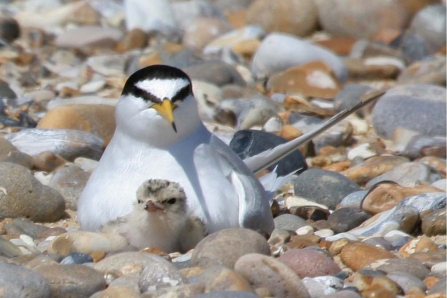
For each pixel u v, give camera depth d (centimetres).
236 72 1881
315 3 2427
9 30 2198
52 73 1922
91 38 2180
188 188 913
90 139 1358
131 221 904
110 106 1477
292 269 823
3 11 2483
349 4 2388
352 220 1050
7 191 1057
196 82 1752
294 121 1594
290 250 865
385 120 1566
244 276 774
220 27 2341
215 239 851
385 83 1989
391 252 922
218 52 2162
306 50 1936
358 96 1688
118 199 916
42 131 1362
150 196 888
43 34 2230
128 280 787
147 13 2370
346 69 1983
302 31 2411
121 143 934
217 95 1711
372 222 1033
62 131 1359
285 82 1838
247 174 961
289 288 768
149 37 2250
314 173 1203
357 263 878
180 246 921
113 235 906
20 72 1889
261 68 1947
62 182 1160
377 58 2148
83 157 1338
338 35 2402
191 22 2383
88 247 894
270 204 1059
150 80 916
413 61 2217
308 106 1664
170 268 774
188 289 744
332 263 850
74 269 790
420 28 2336
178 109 913
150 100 909
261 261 775
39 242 980
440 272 854
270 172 1179
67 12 2427
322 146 1483
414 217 1017
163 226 898
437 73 1919
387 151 1466
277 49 1931
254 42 2172
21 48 2128
